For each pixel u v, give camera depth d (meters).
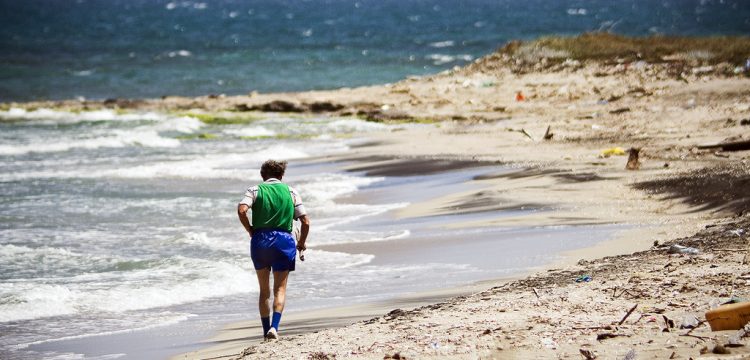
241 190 67.50
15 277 41.41
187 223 54.84
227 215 57.16
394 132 103.31
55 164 83.69
